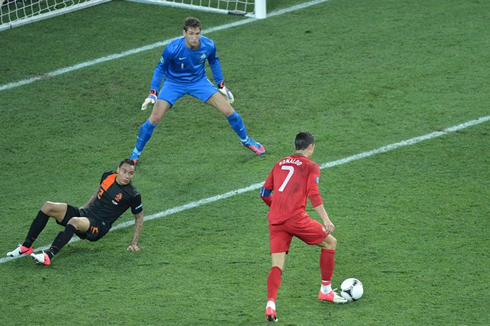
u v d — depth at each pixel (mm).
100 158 41781
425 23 55188
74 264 33125
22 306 30328
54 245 32750
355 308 29938
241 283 31594
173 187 38969
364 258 32969
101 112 46312
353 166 39938
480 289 30656
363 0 59406
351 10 57750
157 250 34031
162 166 40938
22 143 43281
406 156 40625
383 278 31656
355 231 34781
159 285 31547
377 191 37812
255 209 36906
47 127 44844
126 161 33156
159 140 43469
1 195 38625
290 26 55719
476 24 54812
